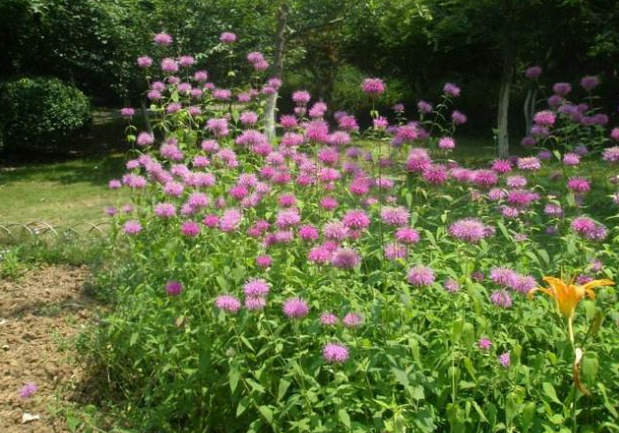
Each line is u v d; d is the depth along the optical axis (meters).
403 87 17.48
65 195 9.20
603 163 5.30
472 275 2.78
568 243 2.90
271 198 3.38
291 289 2.63
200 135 5.01
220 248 3.01
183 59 4.78
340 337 2.35
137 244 3.57
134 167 4.19
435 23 10.80
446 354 2.28
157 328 3.02
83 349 3.68
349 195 3.38
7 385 3.70
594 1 9.09
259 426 2.46
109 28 10.77
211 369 2.73
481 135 15.31
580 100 12.57
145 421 2.91
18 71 13.35
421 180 3.61
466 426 2.28
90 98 15.04
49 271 5.65
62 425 3.29
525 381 2.24
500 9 8.93
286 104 17.69
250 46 9.20
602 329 2.48
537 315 2.51
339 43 15.35
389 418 2.21
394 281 2.58
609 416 2.28
